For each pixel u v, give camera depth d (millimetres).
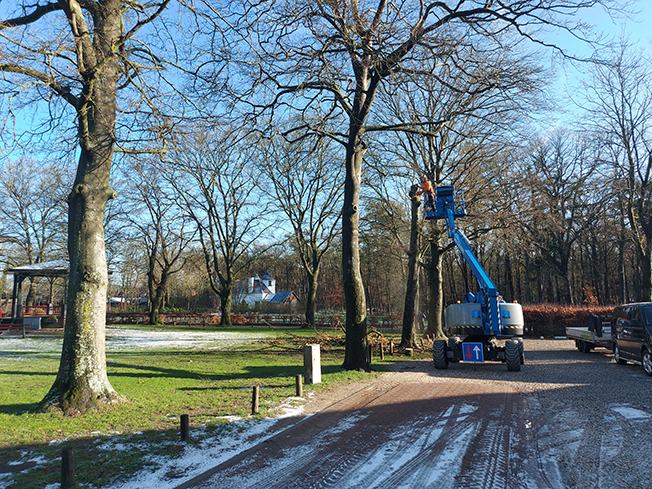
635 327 12898
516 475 5141
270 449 6137
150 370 13875
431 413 8086
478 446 6188
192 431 6957
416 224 19828
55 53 8102
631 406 8273
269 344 21938
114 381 11695
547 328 28891
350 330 13625
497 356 13766
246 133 13141
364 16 11242
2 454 5934
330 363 15703
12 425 7277
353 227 13977
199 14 9852
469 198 21438
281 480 5082
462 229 21969
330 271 70250
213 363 15688
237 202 38875
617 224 34250
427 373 13242
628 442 6180
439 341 14336
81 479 5074
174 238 41125
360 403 8984
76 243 8656
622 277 37656
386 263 40375
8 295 48375
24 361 16156
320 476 5191
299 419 7730
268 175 34531
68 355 8398
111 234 38312
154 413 8117
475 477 5098
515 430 6938
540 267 42875
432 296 23609
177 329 37031
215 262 40094
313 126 14250
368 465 5520
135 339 26672
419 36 11281
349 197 14055
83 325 8477
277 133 13477
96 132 8914
